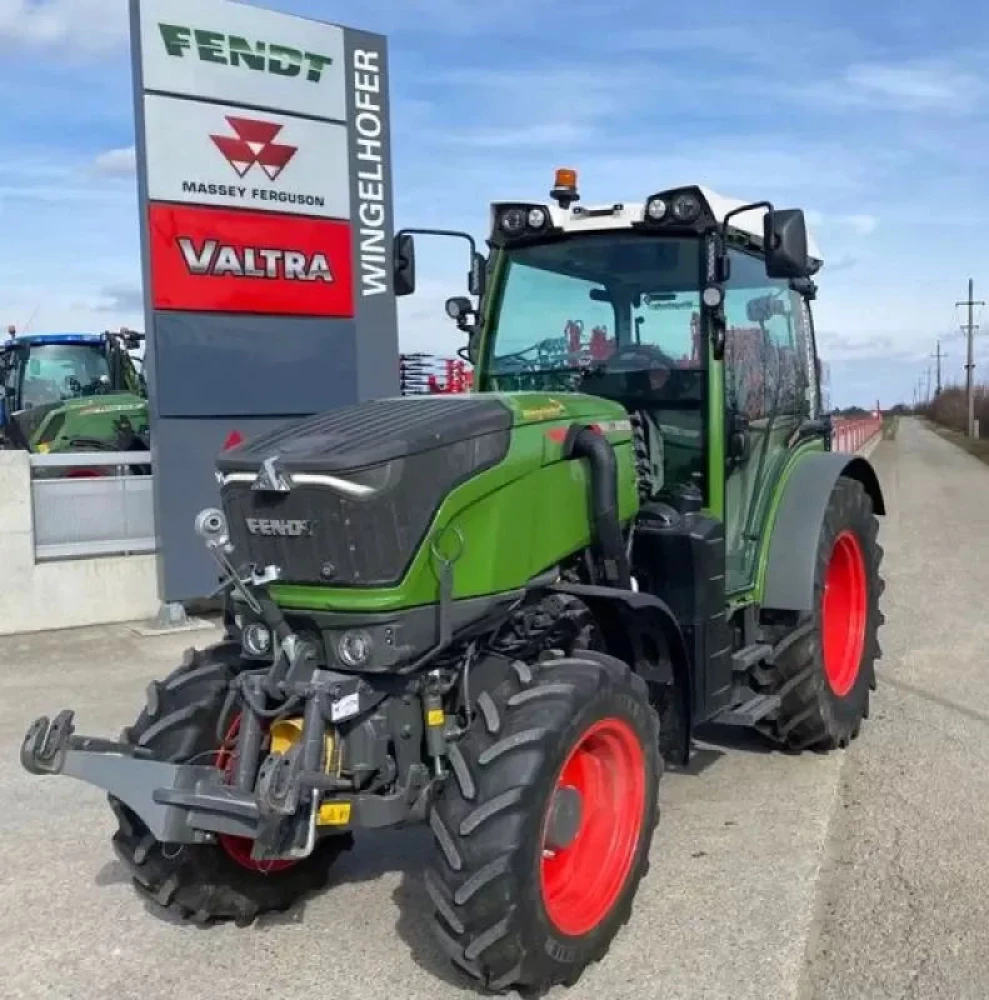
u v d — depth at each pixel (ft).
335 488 10.95
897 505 60.80
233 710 12.32
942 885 13.48
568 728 11.00
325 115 31.24
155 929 12.98
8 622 27.86
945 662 24.16
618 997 11.18
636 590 14.21
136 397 39.11
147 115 28.12
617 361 16.46
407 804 11.46
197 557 29.27
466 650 12.08
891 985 11.31
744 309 17.11
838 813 15.83
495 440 12.10
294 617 11.50
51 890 14.03
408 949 12.37
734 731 19.65
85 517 28.84
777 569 17.30
